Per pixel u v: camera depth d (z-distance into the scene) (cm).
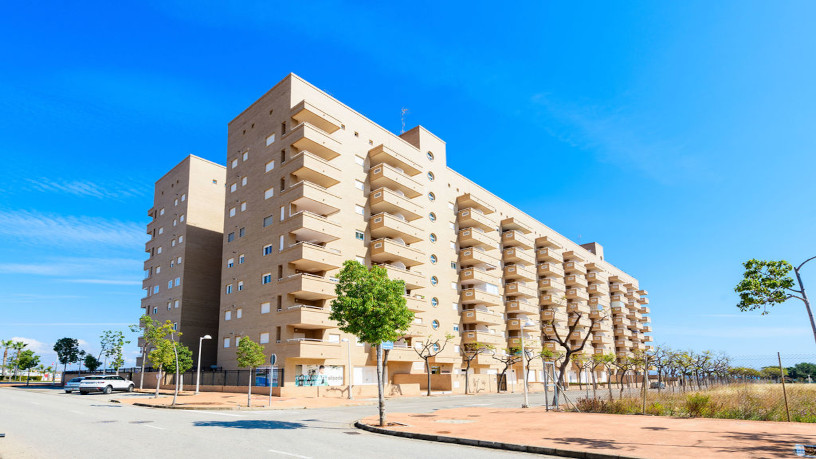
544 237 7294
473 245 5853
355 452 1148
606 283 9288
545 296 6969
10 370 7769
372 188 4662
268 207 4166
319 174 4022
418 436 1470
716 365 5944
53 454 1075
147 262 5631
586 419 1853
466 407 2745
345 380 3938
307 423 1838
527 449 1211
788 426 1551
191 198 5197
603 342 8069
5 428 1529
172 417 1975
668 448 1147
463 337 5416
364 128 4725
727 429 1473
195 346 4894
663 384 5538
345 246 4272
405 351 4416
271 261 4000
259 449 1169
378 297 1828
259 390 3462
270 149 4288
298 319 3603
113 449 1141
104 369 5291
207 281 5138
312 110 4056
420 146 5369
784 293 1439
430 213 5356
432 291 5162
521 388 5928
